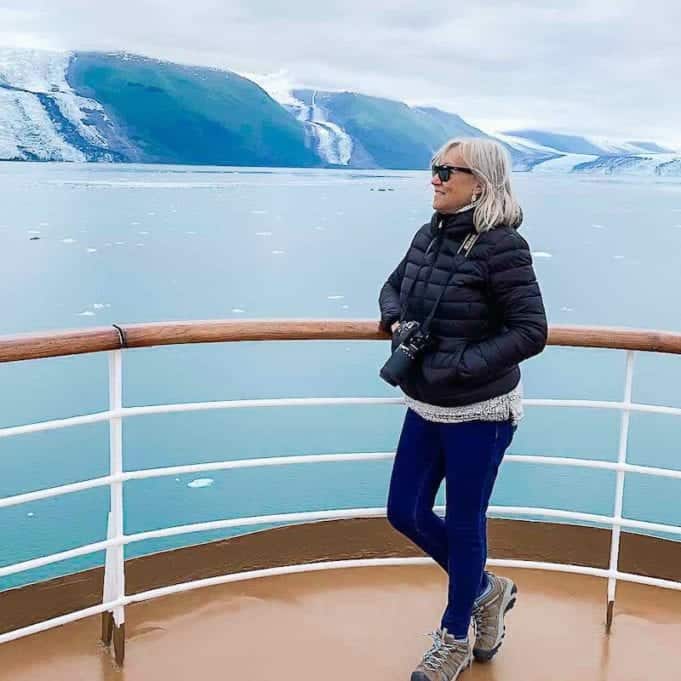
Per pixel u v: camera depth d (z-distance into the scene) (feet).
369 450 84.94
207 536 49.90
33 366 113.91
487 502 6.01
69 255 226.17
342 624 6.96
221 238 269.64
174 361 121.49
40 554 55.42
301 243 267.39
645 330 6.49
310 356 127.13
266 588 7.52
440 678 5.96
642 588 7.66
